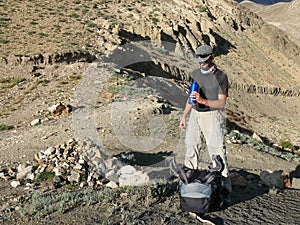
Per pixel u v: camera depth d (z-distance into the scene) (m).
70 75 26.47
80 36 38.78
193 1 77.50
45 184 7.58
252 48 75.75
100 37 39.31
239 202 6.05
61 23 42.31
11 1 46.62
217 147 5.76
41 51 32.00
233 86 57.50
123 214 5.39
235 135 15.71
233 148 13.40
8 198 6.87
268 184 7.24
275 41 83.69
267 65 71.62
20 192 7.24
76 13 46.97
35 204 6.03
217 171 5.61
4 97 22.97
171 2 69.12
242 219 5.31
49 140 12.55
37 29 39.03
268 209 5.73
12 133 15.27
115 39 39.66
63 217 5.47
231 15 83.00
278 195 6.54
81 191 6.78
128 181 6.84
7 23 39.38
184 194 5.43
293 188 7.26
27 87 24.75
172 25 54.56
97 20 46.75
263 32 86.19
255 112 50.78
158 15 57.22
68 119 15.56
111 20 48.50
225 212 5.57
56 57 30.86
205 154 7.16
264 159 12.79
